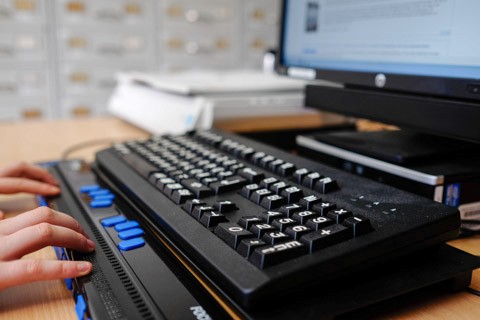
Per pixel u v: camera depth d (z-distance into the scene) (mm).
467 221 445
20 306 321
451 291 336
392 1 508
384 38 523
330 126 865
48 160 751
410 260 338
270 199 384
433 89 456
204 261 313
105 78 1722
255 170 471
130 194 476
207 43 1879
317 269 288
